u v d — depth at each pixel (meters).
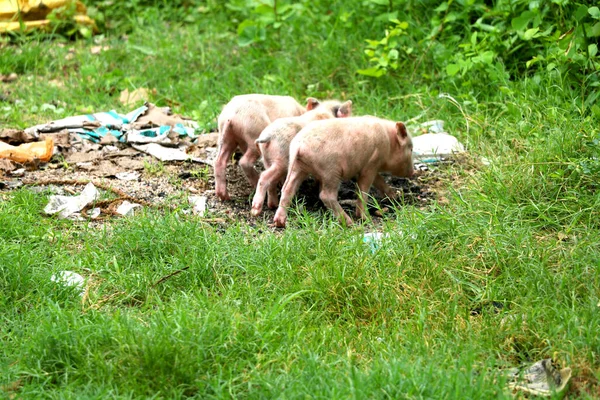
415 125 9.33
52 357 5.18
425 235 6.70
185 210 7.57
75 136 9.11
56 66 11.57
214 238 6.70
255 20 11.50
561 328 5.46
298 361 5.20
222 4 13.12
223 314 5.53
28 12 12.52
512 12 9.85
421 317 5.60
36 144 8.65
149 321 5.54
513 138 8.25
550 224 6.93
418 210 7.25
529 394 5.00
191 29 12.60
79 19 12.72
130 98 10.55
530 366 5.29
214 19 12.80
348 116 8.09
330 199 7.32
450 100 9.51
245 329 5.40
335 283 6.04
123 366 5.04
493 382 4.96
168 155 8.66
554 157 7.59
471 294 6.19
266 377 4.99
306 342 5.44
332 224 6.82
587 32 8.80
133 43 12.19
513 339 5.54
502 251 6.39
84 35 12.30
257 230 7.13
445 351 5.34
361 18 11.24
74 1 12.72
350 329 5.70
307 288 6.04
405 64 10.36
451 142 8.76
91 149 8.91
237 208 7.71
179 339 5.14
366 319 5.88
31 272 6.12
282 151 7.41
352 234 6.73
